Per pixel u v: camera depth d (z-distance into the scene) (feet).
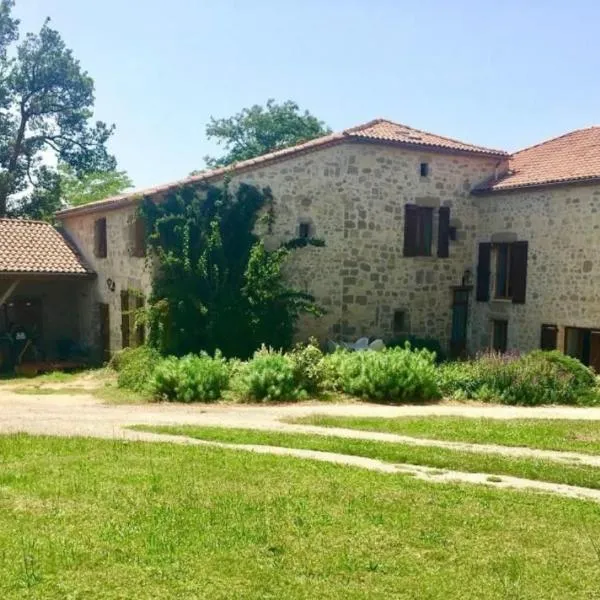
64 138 96.27
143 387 42.55
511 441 27.94
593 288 49.52
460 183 59.26
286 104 108.47
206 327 49.03
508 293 57.31
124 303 57.31
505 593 13.32
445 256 58.85
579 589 13.61
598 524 17.35
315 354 41.65
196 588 13.08
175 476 20.68
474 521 17.22
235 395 39.55
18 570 13.66
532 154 60.85
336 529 16.38
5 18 88.43
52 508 17.44
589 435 29.50
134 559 14.34
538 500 19.29
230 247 51.65
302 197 53.67
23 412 35.17
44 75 89.76
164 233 50.44
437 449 25.73
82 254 65.87
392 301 56.95
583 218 50.26
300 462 22.94
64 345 65.62
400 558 14.79
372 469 22.52
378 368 39.96
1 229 65.10
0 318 65.10
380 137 55.21
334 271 54.80
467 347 60.39
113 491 18.97
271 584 13.34
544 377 40.96
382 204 56.18
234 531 16.05
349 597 12.89
